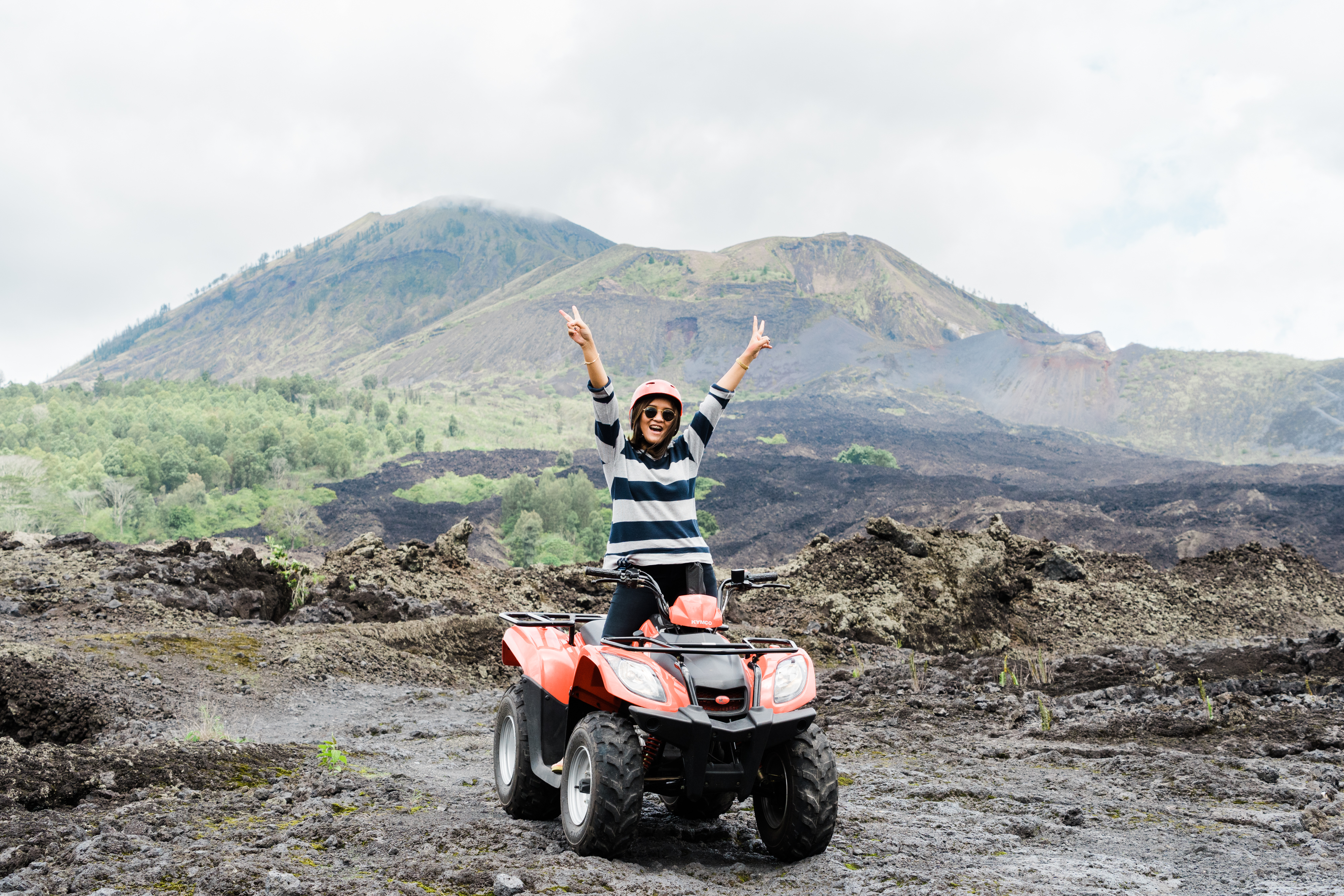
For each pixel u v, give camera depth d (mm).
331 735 10461
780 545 140250
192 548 20859
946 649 22016
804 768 4738
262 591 19609
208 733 9422
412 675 15461
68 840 4699
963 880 4500
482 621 18188
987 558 24812
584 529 142250
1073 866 4859
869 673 14352
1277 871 4734
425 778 7277
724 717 4602
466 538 24828
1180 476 185375
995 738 9656
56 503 135375
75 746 6434
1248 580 29609
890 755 8758
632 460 5047
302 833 5055
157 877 4055
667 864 4746
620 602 5129
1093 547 105062
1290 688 10898
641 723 4590
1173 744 8797
